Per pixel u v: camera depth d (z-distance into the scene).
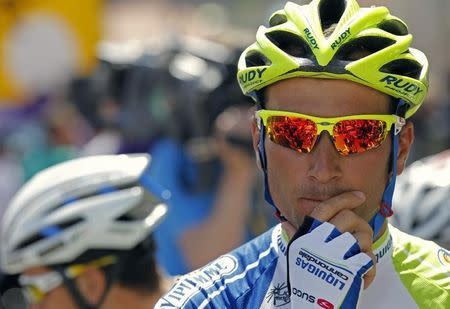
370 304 3.21
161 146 6.77
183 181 6.56
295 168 3.08
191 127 6.73
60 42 9.89
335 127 3.03
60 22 9.89
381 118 3.06
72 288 4.46
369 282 3.14
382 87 3.03
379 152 3.10
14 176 8.71
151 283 4.54
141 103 7.00
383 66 3.05
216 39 7.21
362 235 3.08
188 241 6.47
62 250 4.45
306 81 3.04
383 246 3.27
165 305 3.27
